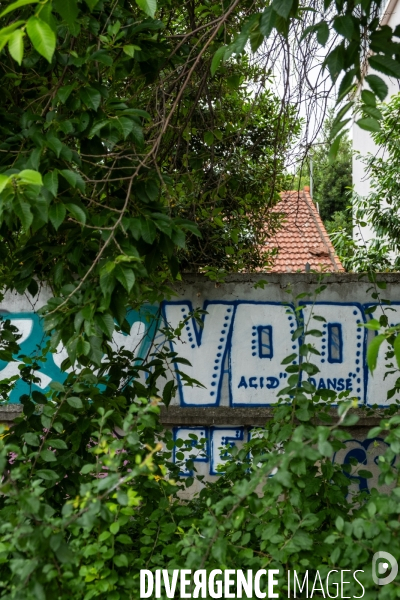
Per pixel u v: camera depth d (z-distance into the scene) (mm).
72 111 3221
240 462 3752
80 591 2436
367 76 2621
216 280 5082
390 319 5273
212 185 5109
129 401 3807
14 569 2014
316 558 2621
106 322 2717
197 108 4512
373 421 5160
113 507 2443
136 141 3062
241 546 2553
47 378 5309
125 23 3365
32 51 3049
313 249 10250
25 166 2730
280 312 5309
